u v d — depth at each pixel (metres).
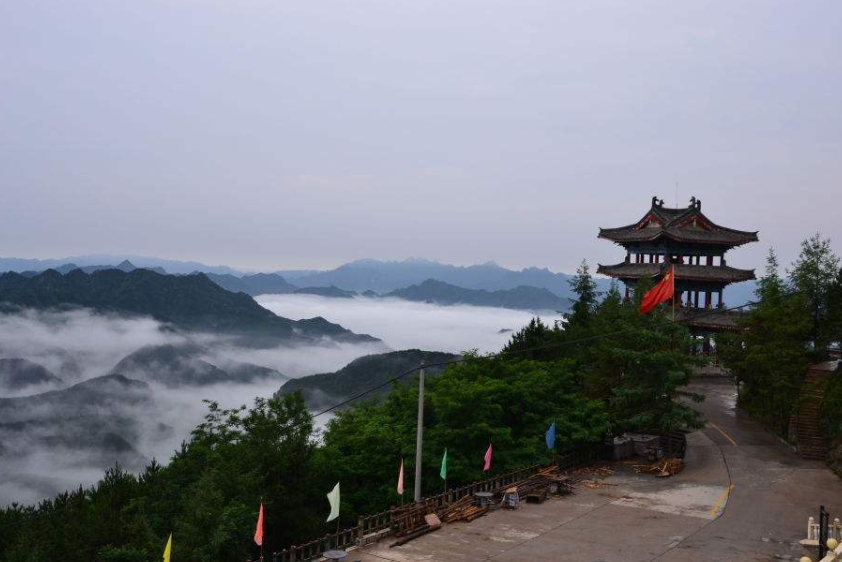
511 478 41.47
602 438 49.09
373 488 45.34
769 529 34.72
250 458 39.00
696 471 45.62
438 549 31.92
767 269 75.62
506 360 59.19
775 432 54.72
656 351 48.25
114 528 36.69
